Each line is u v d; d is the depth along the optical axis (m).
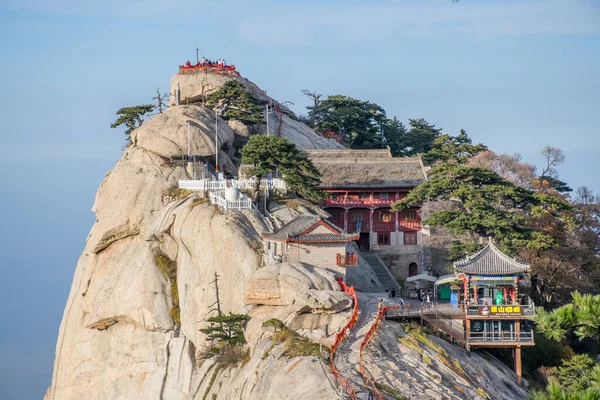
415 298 144.75
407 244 169.88
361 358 107.94
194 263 138.75
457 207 170.62
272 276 122.75
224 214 139.12
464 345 125.19
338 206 169.00
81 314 150.88
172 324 140.12
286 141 148.38
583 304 64.25
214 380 122.00
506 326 125.44
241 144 179.25
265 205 148.12
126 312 142.75
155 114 181.88
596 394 60.72
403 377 106.44
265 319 121.50
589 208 169.25
